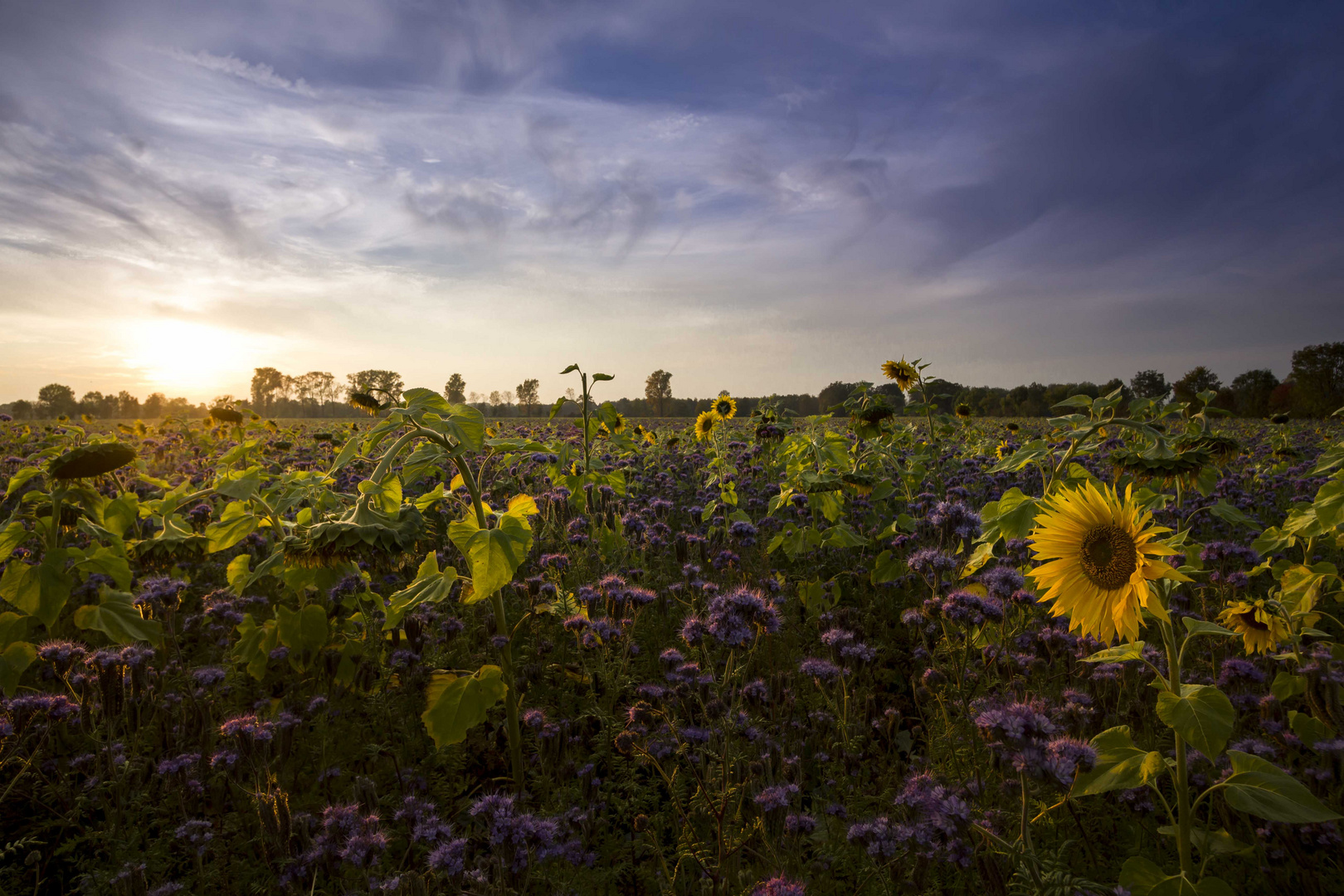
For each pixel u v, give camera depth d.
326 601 4.93
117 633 4.23
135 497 4.98
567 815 3.18
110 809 3.32
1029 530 4.09
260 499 4.67
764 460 10.05
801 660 4.62
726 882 2.79
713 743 3.31
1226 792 2.33
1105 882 2.84
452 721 3.41
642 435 13.74
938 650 3.94
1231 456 5.31
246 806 3.43
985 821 2.76
